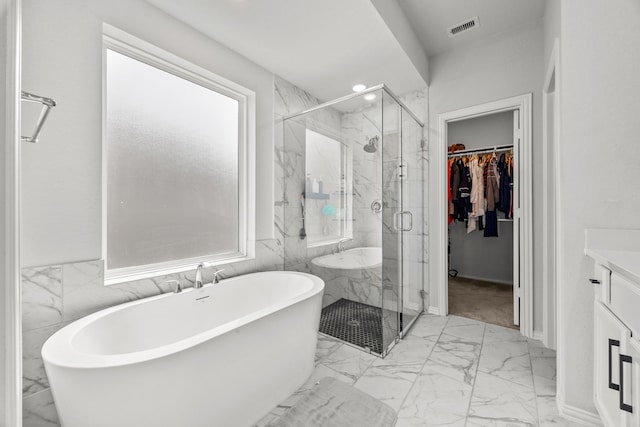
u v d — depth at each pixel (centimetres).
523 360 198
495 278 428
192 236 209
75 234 142
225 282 200
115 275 168
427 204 289
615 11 128
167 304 169
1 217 49
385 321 214
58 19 136
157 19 175
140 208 181
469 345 221
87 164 146
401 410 150
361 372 186
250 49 217
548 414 145
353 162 231
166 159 195
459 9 218
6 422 50
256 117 240
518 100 238
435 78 281
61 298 135
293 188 264
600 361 119
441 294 282
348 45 212
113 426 102
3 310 49
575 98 136
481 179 390
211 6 172
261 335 144
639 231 124
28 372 126
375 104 217
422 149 288
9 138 50
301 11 176
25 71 127
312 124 252
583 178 135
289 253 267
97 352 133
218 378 125
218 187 226
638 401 85
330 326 243
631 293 92
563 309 142
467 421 141
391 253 226
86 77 145
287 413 149
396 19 206
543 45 226
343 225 236
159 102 191
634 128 125
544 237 218
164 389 109
